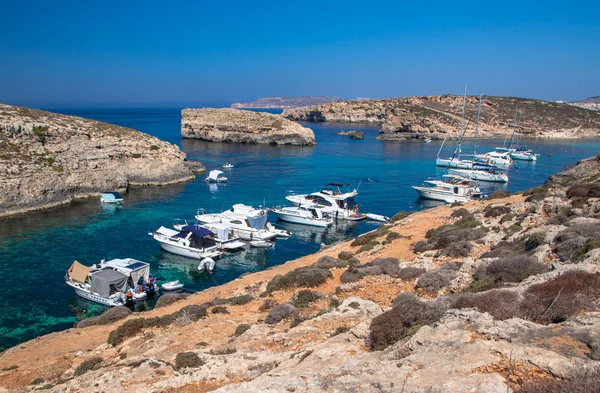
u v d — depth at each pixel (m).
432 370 7.19
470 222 27.72
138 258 39.25
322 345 10.41
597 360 6.73
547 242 16.16
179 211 56.22
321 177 81.56
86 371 13.60
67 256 38.78
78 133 70.12
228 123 144.75
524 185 76.69
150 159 76.44
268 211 57.28
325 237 47.59
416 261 20.58
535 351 7.22
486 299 10.16
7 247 41.00
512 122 181.50
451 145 139.62
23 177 57.16
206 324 16.09
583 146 141.00
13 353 17.77
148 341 14.92
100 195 65.00
